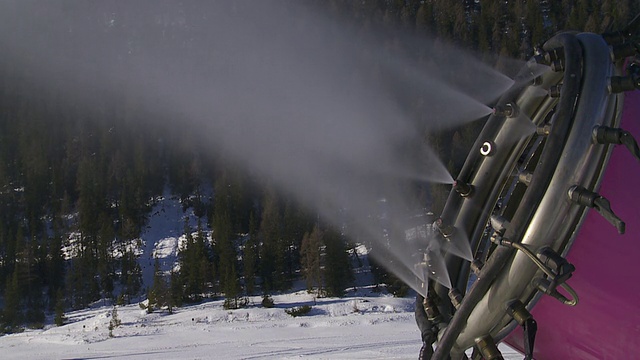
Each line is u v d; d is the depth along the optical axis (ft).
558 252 7.86
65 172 260.62
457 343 8.55
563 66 8.51
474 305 8.04
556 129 7.73
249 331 115.24
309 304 137.69
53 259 192.34
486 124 9.79
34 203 241.76
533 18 266.36
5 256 200.64
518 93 9.38
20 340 125.59
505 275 7.89
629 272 8.54
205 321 128.26
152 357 101.55
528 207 7.68
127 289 177.88
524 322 7.77
